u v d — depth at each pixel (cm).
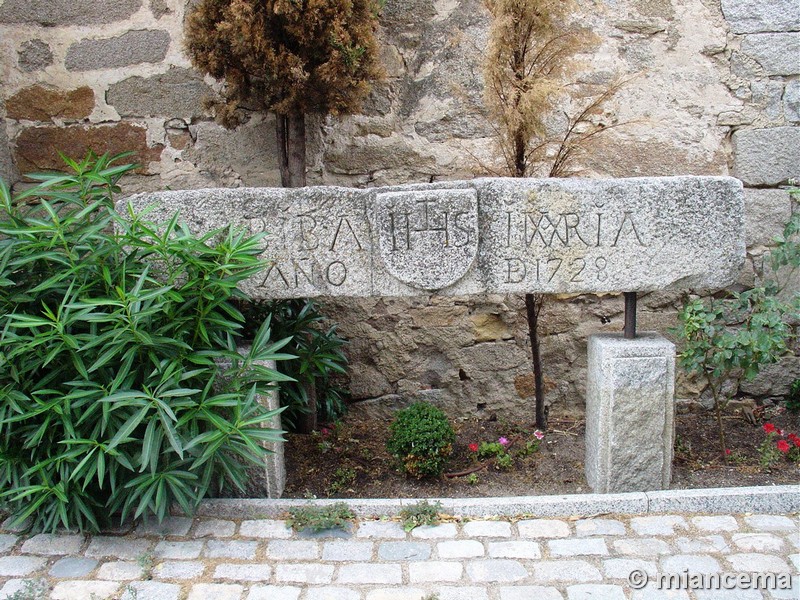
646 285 284
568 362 383
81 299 246
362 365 385
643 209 277
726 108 364
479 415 389
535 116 300
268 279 290
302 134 341
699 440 349
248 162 368
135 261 272
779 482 303
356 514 283
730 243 281
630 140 366
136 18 356
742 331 310
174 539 268
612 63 361
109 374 262
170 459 271
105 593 235
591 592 234
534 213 278
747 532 267
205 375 276
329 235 286
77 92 361
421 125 368
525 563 251
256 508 284
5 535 269
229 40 307
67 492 259
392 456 340
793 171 365
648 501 282
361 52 311
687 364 318
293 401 353
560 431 369
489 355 383
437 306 379
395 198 278
